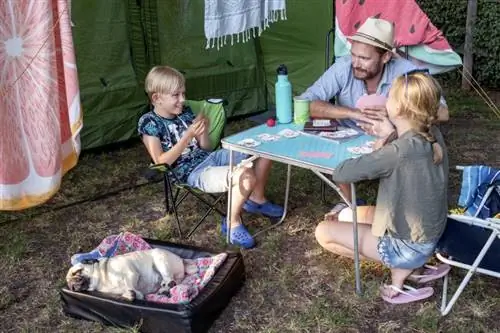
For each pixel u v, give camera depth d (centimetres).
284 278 296
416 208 244
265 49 581
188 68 525
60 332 262
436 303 272
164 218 368
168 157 317
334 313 267
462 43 707
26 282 304
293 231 347
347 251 284
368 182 414
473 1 638
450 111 594
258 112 591
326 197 394
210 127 347
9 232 356
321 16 533
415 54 455
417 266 260
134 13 479
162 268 272
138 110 502
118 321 257
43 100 296
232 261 286
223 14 334
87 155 489
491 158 467
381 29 310
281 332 258
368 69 315
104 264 267
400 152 241
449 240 251
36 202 309
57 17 296
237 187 315
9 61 285
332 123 314
